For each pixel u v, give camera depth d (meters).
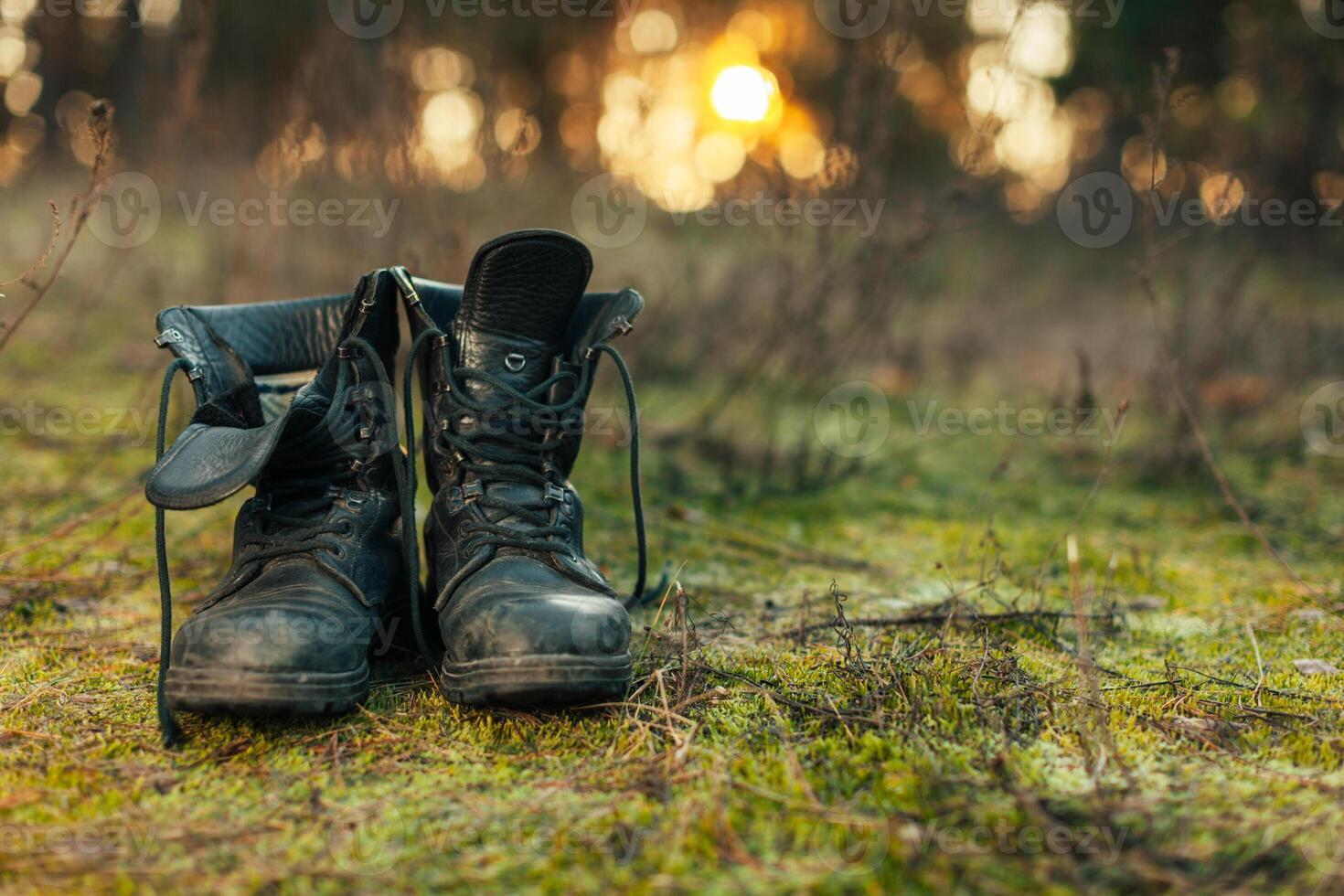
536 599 1.32
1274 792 1.13
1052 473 3.33
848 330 3.37
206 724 1.30
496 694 1.28
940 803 1.09
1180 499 2.97
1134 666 1.60
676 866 0.98
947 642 1.63
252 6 6.45
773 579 2.12
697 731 1.28
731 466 3.12
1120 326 5.66
